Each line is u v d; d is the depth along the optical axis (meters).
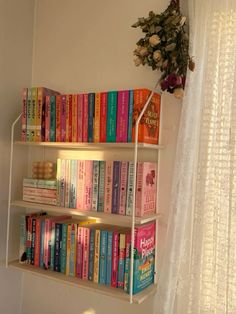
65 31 1.78
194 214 1.31
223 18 1.28
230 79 1.25
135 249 1.34
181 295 1.34
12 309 1.82
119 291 1.36
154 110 1.43
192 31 1.32
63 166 1.56
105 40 1.65
